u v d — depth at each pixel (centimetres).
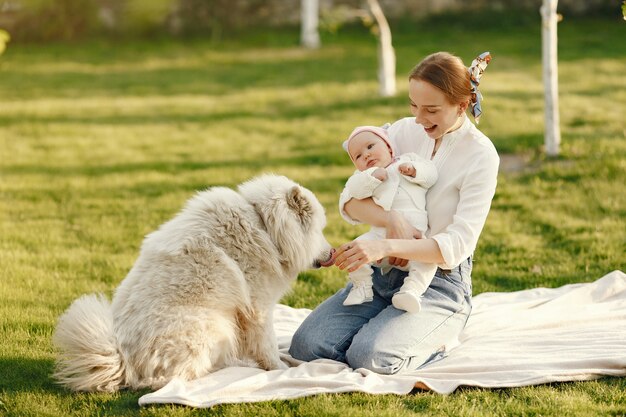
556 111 1182
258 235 492
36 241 879
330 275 771
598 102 1579
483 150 489
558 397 457
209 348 478
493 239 878
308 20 2562
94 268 783
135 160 1332
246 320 499
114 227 950
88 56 2467
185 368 471
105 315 475
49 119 1648
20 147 1409
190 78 2128
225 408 444
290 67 2238
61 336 469
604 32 2500
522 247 848
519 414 440
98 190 1138
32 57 2441
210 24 2781
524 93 1692
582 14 2781
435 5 2858
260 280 496
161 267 480
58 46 2578
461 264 514
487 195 485
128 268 786
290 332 605
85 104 1808
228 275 481
